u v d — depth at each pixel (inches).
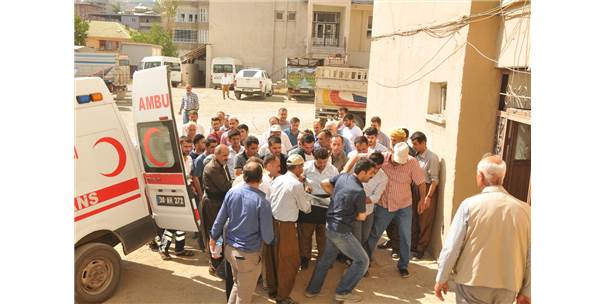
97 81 203.2
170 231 242.8
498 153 230.2
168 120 211.2
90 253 190.7
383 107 399.5
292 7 1370.6
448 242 133.0
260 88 1120.8
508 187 227.5
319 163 226.5
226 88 1128.8
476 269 128.3
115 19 3459.6
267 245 200.8
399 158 218.7
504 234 127.0
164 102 211.0
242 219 168.6
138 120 218.1
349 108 667.4
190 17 1985.7
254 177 170.9
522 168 228.2
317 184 228.7
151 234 221.1
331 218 193.3
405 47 335.3
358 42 1327.5
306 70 1138.7
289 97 1155.9
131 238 210.4
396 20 361.4
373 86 441.1
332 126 301.3
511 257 126.3
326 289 216.7
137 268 234.2
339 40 1328.7
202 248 259.9
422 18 297.4
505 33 217.5
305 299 206.1
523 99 213.9
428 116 277.7
